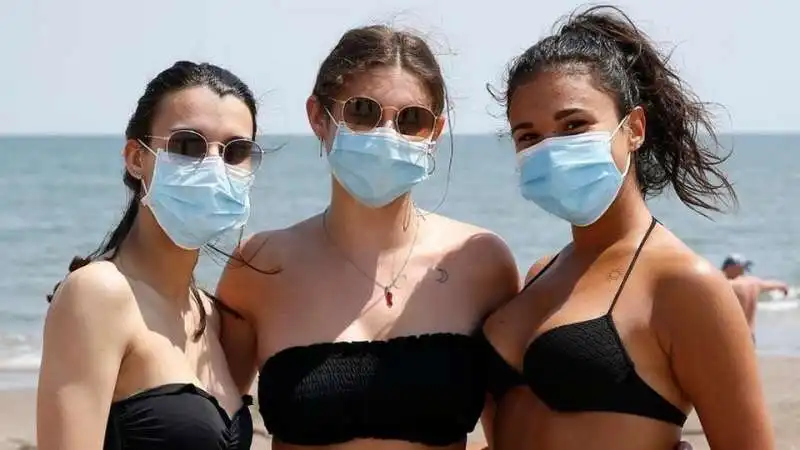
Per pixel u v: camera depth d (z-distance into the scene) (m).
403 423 6.23
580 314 5.95
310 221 7.06
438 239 6.96
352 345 6.32
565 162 6.05
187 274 6.22
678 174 6.73
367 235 6.77
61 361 5.54
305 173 87.81
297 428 6.24
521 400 6.19
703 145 6.77
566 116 6.08
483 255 6.96
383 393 6.20
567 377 5.82
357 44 6.52
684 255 5.87
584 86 6.10
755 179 92.75
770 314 30.38
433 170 6.68
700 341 5.66
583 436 5.79
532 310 6.28
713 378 5.68
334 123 6.54
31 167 108.38
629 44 6.55
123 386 5.68
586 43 6.30
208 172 5.93
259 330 6.70
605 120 6.11
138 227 6.13
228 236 6.64
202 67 6.08
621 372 5.74
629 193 6.22
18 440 16.19
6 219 55.28
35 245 45.94
